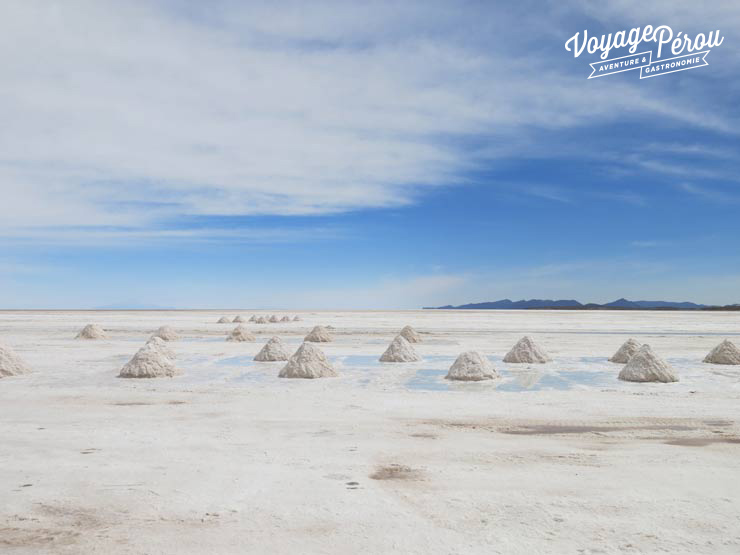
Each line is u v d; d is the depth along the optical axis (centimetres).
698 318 6203
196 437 806
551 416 969
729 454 710
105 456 701
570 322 4872
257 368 1681
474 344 2517
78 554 425
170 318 6009
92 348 2316
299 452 721
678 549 429
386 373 1563
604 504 527
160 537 455
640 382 1383
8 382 1396
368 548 432
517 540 446
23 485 587
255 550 430
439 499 542
